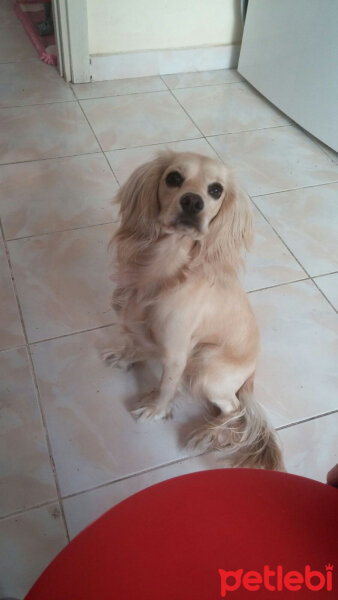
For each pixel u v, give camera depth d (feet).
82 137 8.26
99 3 8.86
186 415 5.10
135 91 9.65
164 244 4.02
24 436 4.65
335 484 2.70
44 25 10.68
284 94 9.09
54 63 10.00
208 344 4.52
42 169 7.54
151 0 9.14
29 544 4.00
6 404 4.85
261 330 5.90
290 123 9.33
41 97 9.12
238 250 4.30
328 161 8.53
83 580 1.83
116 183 7.43
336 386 5.47
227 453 4.80
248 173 8.05
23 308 5.69
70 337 5.48
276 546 1.93
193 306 4.10
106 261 6.29
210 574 1.83
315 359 5.69
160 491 2.14
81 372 5.21
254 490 2.14
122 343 5.37
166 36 9.87
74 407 4.93
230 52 10.55
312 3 7.76
